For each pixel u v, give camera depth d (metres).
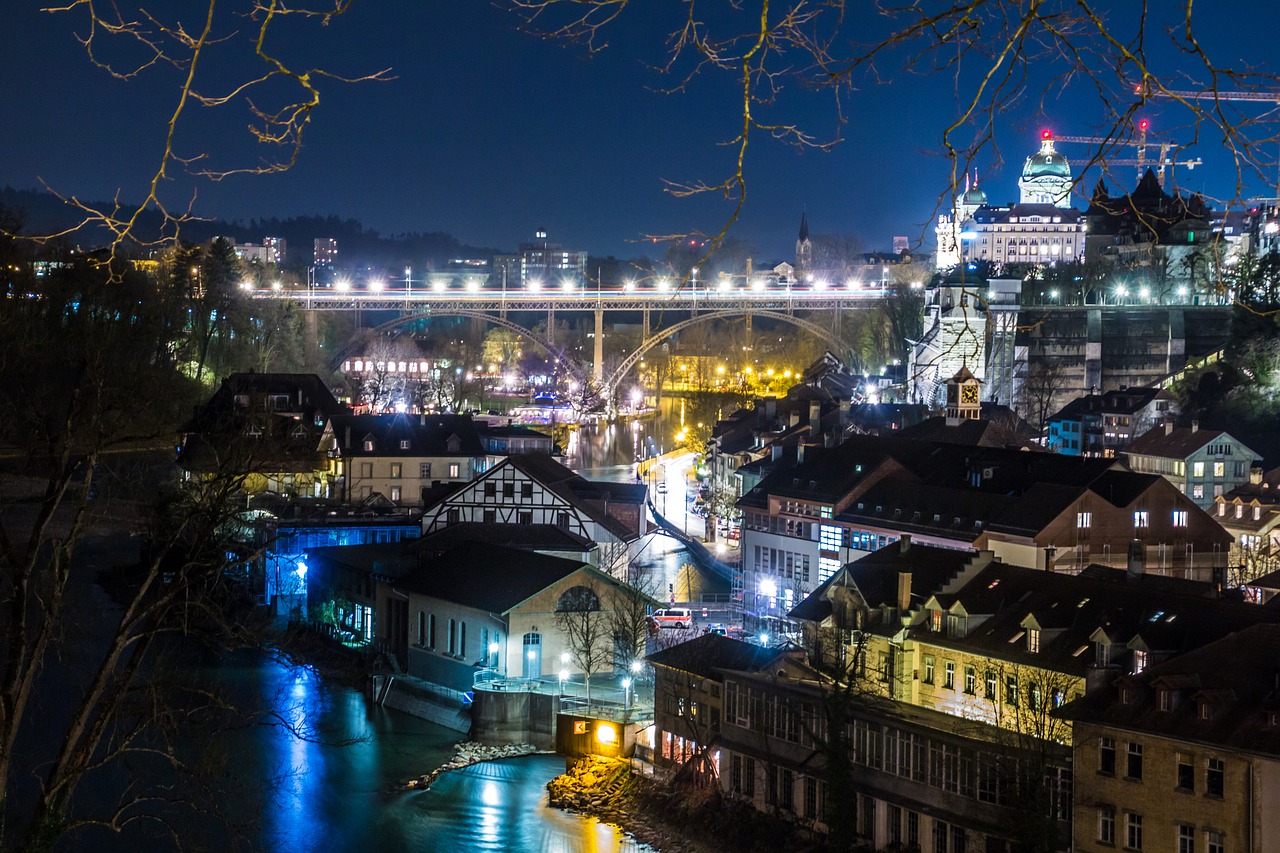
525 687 104.19
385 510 160.38
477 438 183.50
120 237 14.12
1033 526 109.88
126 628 36.84
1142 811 65.06
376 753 99.19
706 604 131.25
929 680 86.50
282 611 133.75
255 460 46.47
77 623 93.56
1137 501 111.00
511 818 88.00
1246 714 62.72
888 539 122.81
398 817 86.94
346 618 128.00
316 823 84.62
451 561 118.50
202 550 40.28
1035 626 79.88
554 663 108.25
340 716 106.69
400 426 181.25
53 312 109.44
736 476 177.62
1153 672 67.44
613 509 147.75
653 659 93.81
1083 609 79.69
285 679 114.06
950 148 12.09
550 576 108.81
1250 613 73.19
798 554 132.75
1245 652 66.25
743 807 84.19
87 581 127.50
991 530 112.88
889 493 126.44
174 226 14.36
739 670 87.69
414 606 116.75
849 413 183.62
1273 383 188.50
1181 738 63.34
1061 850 68.19
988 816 70.81
